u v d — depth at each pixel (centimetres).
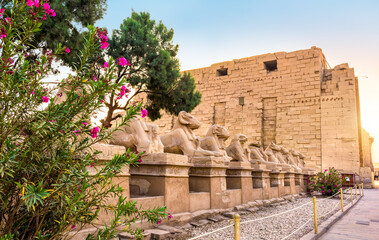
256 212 935
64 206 258
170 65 1623
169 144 847
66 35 966
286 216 891
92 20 1083
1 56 226
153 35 1616
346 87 2511
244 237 611
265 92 2820
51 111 239
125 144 685
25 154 233
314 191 1798
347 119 2447
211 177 798
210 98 3097
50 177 265
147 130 711
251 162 1148
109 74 258
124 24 1595
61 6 957
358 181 2334
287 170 1449
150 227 577
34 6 235
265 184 1141
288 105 2686
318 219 846
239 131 2858
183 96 1725
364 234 688
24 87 238
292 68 2736
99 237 266
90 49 255
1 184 234
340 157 2409
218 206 817
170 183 657
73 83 253
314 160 2491
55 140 250
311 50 2680
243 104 2895
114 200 493
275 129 2738
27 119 247
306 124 2581
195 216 702
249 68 2948
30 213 265
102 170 267
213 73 3155
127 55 1469
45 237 259
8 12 667
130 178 703
